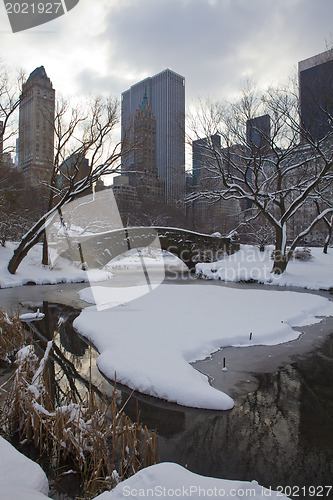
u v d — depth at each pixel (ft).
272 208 110.32
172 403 20.20
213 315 38.75
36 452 15.42
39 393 16.75
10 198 95.66
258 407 20.02
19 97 73.00
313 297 51.47
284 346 30.63
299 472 14.39
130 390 21.86
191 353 27.14
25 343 30.12
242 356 27.99
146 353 25.89
